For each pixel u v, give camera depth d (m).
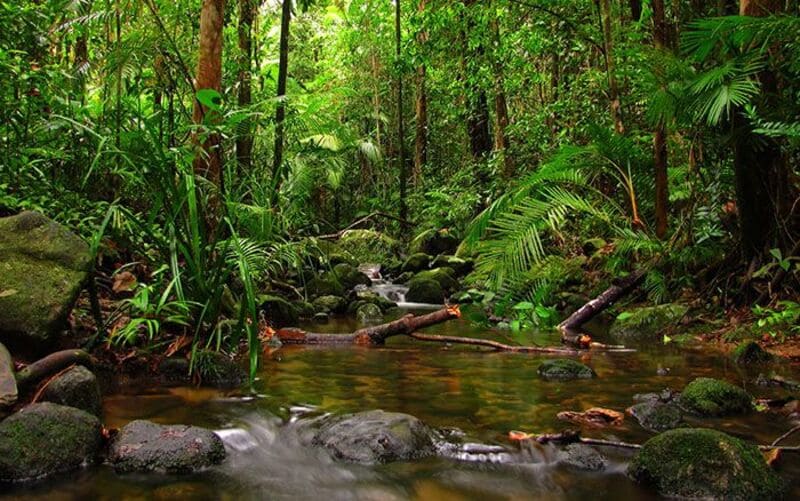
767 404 2.80
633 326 5.00
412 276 9.55
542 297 4.72
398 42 12.30
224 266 3.87
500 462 2.16
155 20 4.84
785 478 2.00
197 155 4.14
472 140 12.58
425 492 1.93
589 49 7.83
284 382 3.22
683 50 4.31
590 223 6.00
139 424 2.21
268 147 6.36
